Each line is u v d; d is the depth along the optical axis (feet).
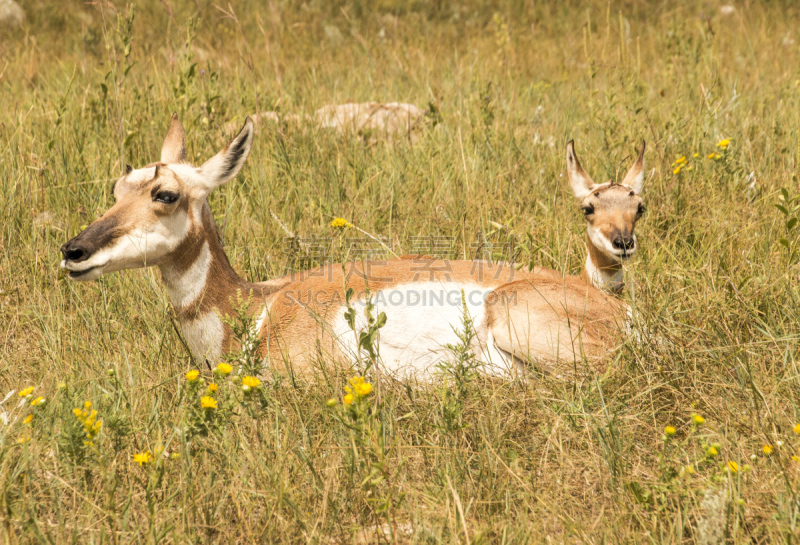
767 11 42.60
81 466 9.62
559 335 12.53
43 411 10.76
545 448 10.72
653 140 20.89
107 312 14.29
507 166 20.24
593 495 9.91
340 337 12.60
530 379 12.69
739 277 14.43
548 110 25.86
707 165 19.27
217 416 9.93
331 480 9.79
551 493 9.96
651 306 13.26
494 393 11.51
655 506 9.36
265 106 23.27
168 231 12.34
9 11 39.40
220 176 12.89
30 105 23.24
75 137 19.75
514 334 12.56
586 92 26.91
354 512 9.62
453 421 10.57
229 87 26.11
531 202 18.80
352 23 41.27
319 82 30.04
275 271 16.70
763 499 9.37
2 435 10.22
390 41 37.65
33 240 16.52
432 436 11.02
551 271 14.61
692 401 11.53
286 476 9.91
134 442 10.44
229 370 10.30
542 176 20.13
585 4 44.91
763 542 8.93
